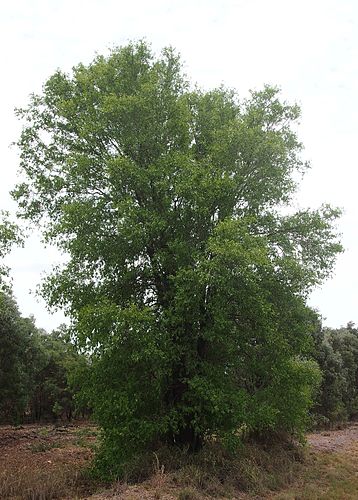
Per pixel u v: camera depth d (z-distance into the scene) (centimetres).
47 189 1722
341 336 5197
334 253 1730
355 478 1650
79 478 1488
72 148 1789
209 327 1478
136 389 1460
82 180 1655
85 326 1359
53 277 1631
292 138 1805
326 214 1728
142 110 1594
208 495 1216
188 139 1717
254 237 1473
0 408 3102
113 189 1590
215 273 1368
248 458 1573
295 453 1967
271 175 1688
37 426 3988
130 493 1152
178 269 1491
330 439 3008
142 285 1694
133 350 1394
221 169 1595
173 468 1402
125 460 1431
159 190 1557
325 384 4056
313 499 1307
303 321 1686
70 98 1816
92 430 3247
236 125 1631
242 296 1445
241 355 1608
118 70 1778
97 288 1608
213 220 1619
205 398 1377
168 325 1476
